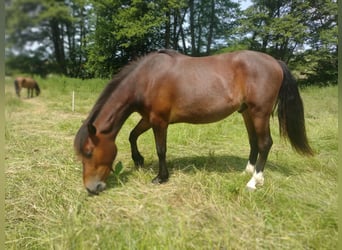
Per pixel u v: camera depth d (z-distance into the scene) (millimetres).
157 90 2607
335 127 4598
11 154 3439
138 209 2268
